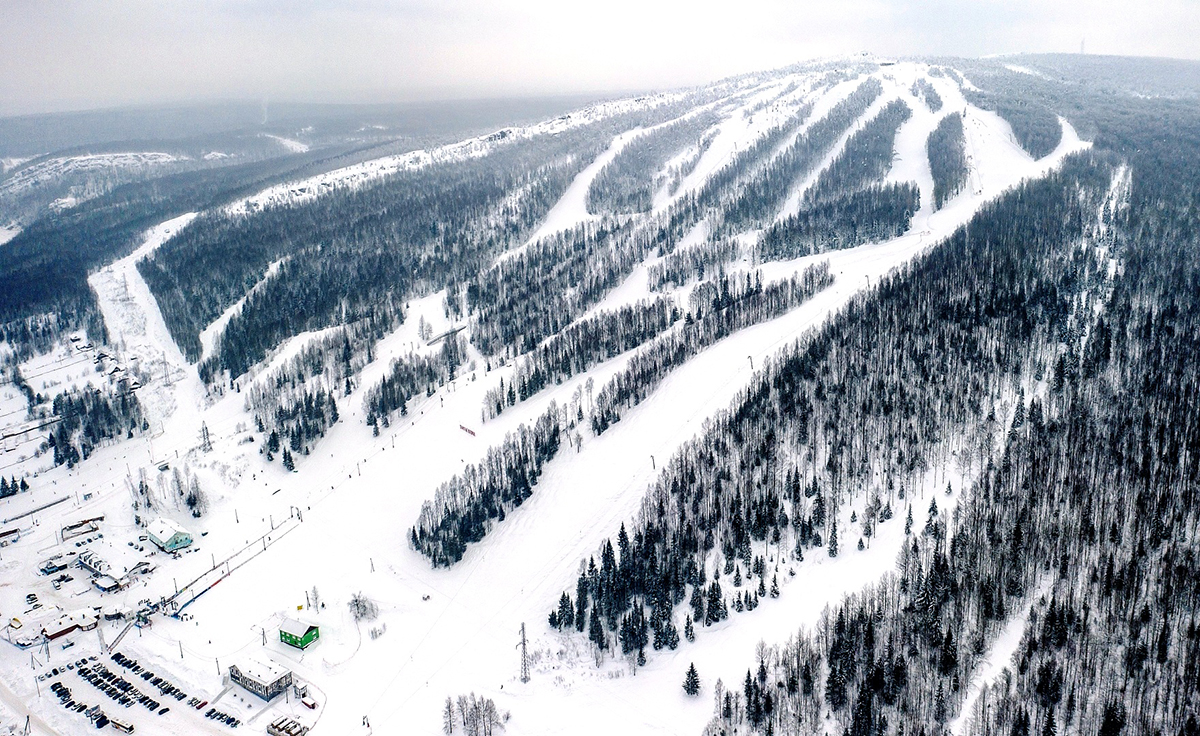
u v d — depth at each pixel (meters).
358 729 160.12
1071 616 154.12
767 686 152.38
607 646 177.62
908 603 164.50
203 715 166.25
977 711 138.25
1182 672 142.25
